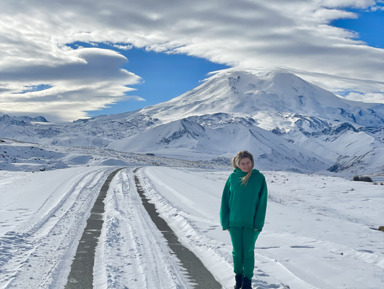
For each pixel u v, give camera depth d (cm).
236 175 521
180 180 2581
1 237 784
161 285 540
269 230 925
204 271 612
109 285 524
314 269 601
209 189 2028
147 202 1496
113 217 1083
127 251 724
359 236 900
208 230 927
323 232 930
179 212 1194
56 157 5412
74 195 1593
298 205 1759
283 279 564
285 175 3775
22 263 627
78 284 539
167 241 823
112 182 2253
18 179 2175
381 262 639
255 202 512
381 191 2294
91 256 688
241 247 514
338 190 2389
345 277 558
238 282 521
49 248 735
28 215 1093
